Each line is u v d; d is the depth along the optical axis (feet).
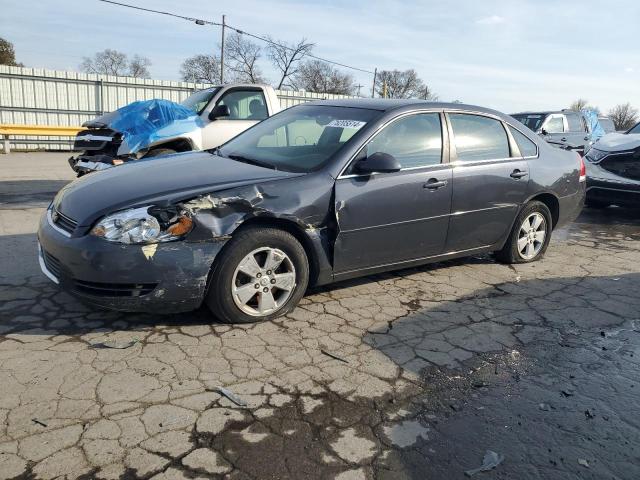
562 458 8.21
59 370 9.81
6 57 155.33
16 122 56.80
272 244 11.89
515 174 16.34
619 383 10.54
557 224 18.57
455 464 7.95
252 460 7.75
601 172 27.30
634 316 13.91
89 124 25.59
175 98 65.31
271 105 28.43
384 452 8.12
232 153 15.12
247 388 9.59
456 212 14.99
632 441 8.73
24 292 13.29
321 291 14.56
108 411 8.67
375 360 10.89
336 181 12.66
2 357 10.17
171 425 8.41
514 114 48.62
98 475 7.29
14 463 7.41
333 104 15.81
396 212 13.62
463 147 15.33
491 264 17.81
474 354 11.42
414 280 15.84
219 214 11.16
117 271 10.52
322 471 7.63
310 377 10.09
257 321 12.19
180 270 10.79
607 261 18.94
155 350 10.74
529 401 9.73
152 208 10.82
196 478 7.34
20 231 19.43
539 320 13.38
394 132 13.99
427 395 9.73
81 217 11.07
